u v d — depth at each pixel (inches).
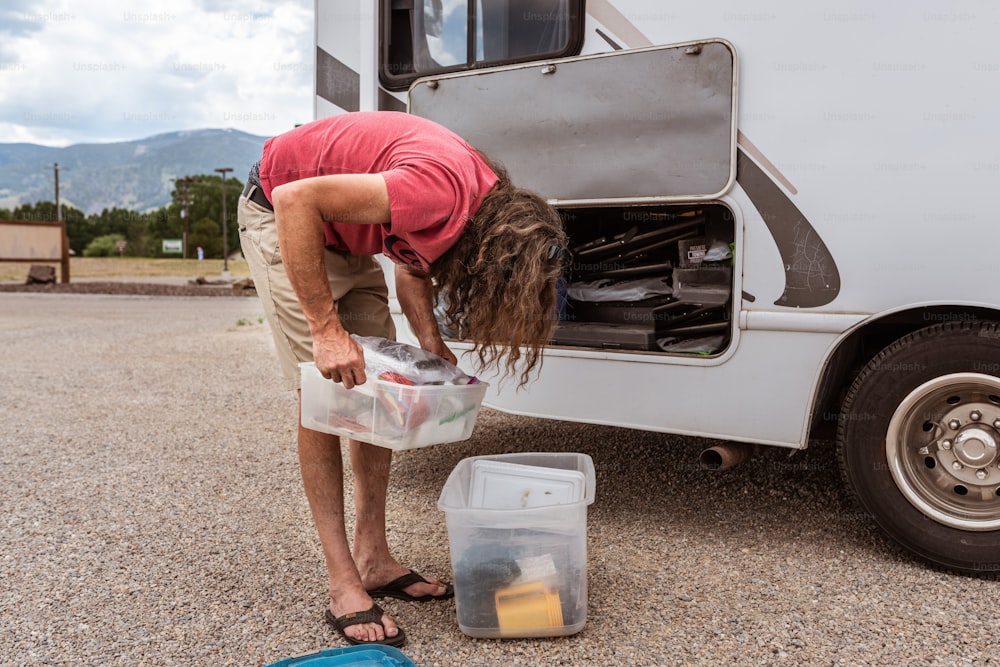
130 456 156.5
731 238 113.3
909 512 99.8
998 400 96.0
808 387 101.1
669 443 158.4
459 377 83.3
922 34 92.0
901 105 93.4
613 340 114.8
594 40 110.3
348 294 95.8
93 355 293.4
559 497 91.9
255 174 90.0
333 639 84.0
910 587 94.7
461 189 72.4
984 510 96.7
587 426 173.0
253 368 263.3
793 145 99.0
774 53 99.0
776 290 101.6
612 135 110.0
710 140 103.3
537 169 116.3
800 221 99.5
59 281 865.5
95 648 82.5
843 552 105.6
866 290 97.0
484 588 82.4
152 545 110.7
